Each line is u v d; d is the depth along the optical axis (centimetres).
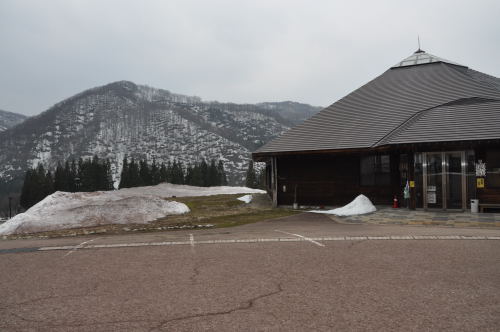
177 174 8544
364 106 2059
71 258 712
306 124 2058
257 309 424
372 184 1781
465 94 1858
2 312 430
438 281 513
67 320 402
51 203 1591
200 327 378
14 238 1102
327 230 1026
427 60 2336
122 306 442
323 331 362
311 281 524
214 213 1716
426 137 1490
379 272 562
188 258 684
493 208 1447
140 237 980
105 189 8269
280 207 1925
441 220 1231
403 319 388
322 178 1875
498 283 502
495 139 1384
